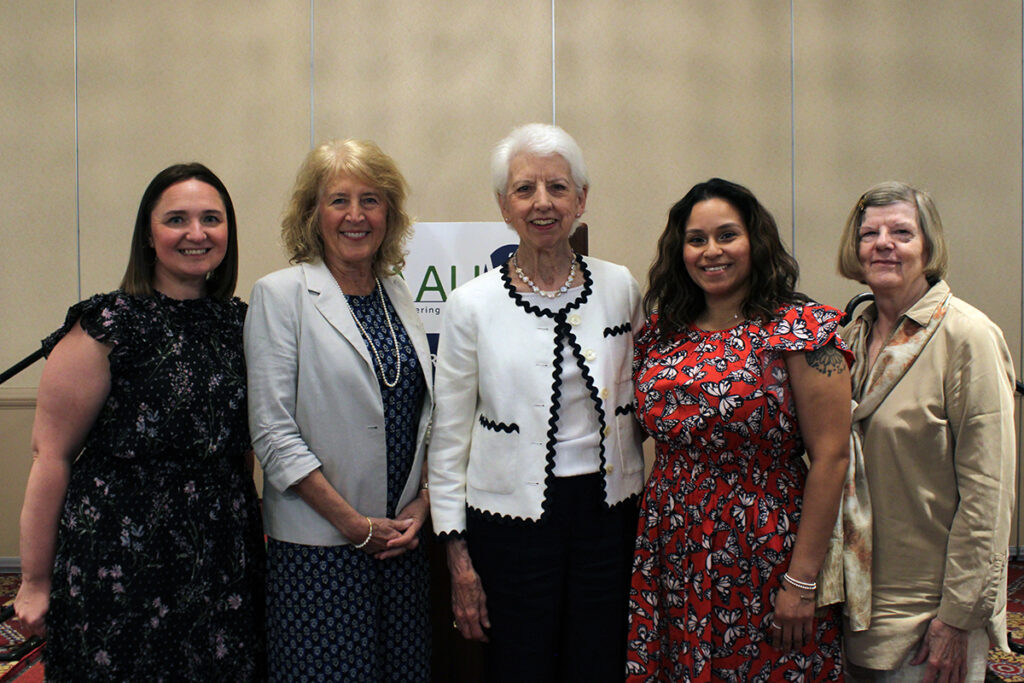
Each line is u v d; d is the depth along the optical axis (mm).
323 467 1732
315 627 1719
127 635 1586
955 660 1605
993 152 4426
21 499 4434
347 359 1719
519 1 4410
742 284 1710
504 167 1748
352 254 1754
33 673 2953
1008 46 4398
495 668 1768
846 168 4449
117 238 4438
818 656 1650
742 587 1620
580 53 4426
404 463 1843
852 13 4418
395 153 4438
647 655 1721
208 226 1721
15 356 4457
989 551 1564
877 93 4434
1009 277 4449
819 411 1581
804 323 1591
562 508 1712
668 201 4461
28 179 4418
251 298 1748
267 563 1789
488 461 1753
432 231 3100
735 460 1641
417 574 1862
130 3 4379
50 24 4383
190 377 1660
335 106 4422
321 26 4402
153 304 1683
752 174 4453
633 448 1806
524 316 1755
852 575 1639
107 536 1586
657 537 1729
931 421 1624
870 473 1684
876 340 1774
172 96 4402
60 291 4449
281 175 4434
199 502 1667
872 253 1700
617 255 4484
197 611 1650
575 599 1737
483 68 4430
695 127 4449
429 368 1882
